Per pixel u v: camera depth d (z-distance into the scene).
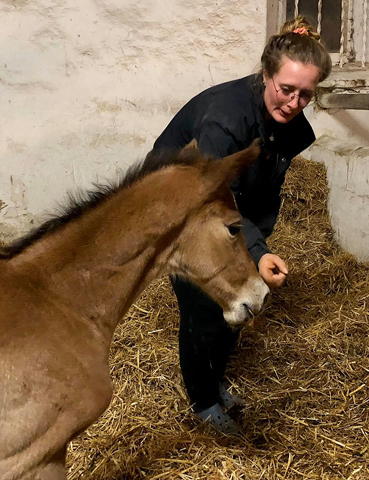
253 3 4.19
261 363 2.89
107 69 4.07
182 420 2.50
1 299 1.41
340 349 2.94
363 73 4.43
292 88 1.91
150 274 1.69
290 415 2.52
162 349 2.96
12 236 4.12
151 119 4.24
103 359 1.56
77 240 1.56
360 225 3.68
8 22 3.81
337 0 4.61
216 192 1.68
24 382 1.37
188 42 4.17
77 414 1.46
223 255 1.76
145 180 1.63
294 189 4.13
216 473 2.17
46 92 3.98
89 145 4.14
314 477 2.15
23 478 1.38
